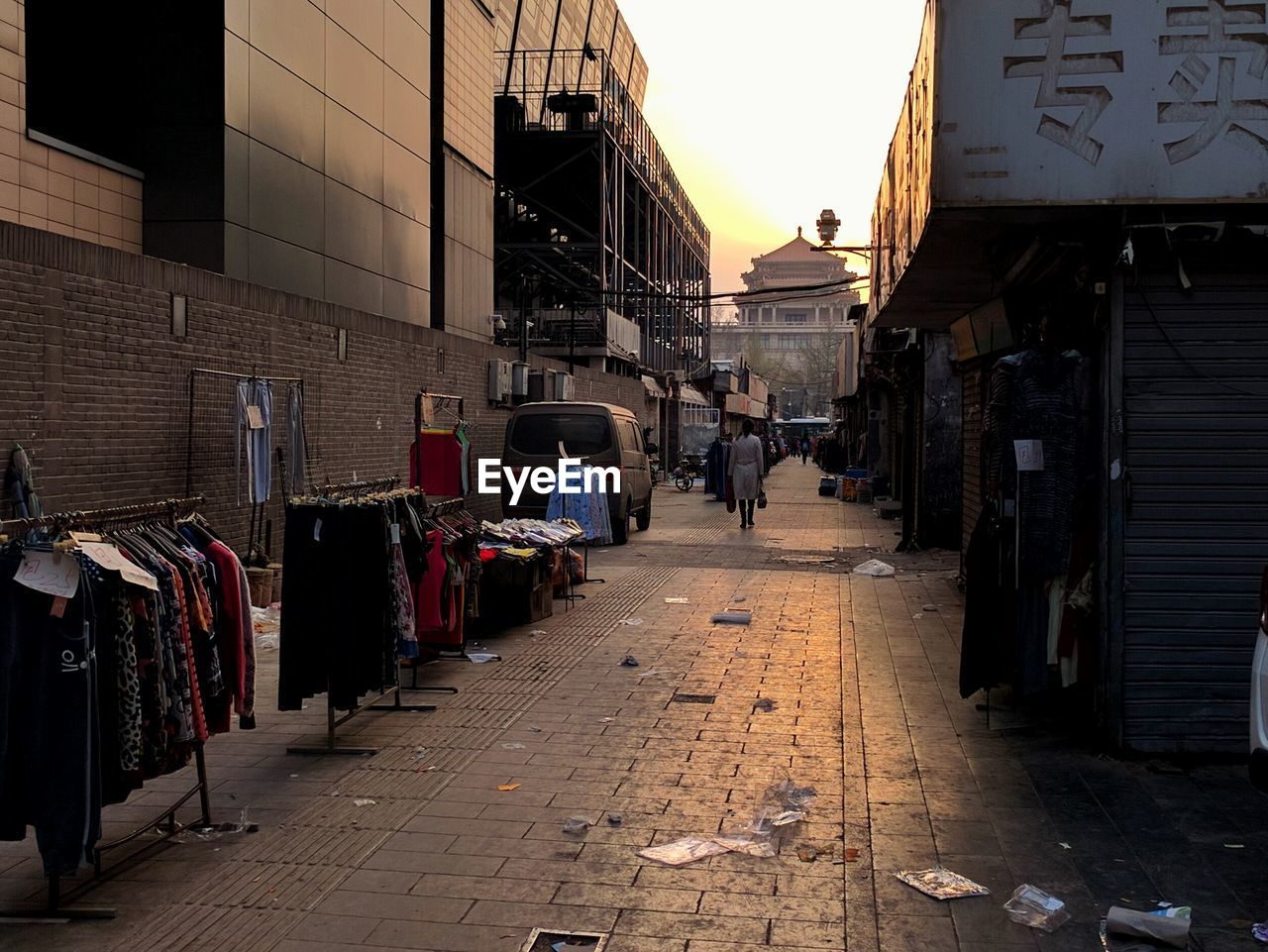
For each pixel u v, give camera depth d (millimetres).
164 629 4375
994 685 6590
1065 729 6520
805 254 135125
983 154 5598
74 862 3941
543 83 36312
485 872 4422
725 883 4316
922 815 5070
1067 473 6082
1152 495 5949
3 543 3953
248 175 12508
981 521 6488
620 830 4883
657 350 43062
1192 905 4086
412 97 17688
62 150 10586
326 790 5453
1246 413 5898
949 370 15961
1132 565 5969
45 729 3891
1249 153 5445
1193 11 5465
